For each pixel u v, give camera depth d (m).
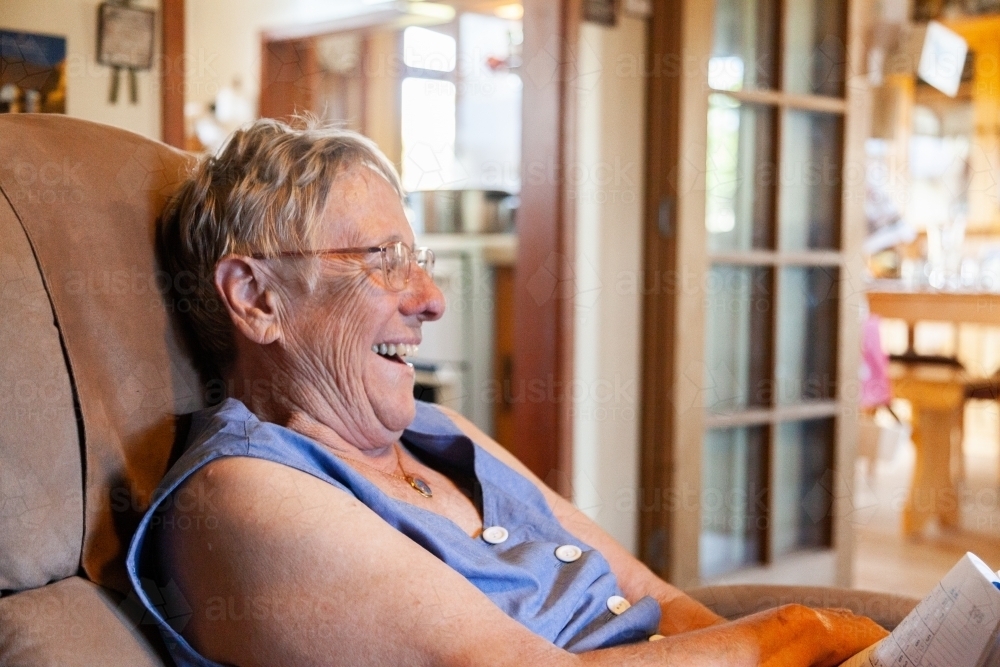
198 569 0.84
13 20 1.81
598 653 0.83
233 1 3.65
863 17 3.43
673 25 2.48
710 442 2.64
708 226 2.57
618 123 2.57
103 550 0.87
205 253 0.99
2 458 0.81
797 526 2.77
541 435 2.50
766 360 2.65
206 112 3.63
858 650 0.96
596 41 2.54
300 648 0.81
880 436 3.86
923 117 4.93
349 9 3.88
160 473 0.95
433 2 3.90
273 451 0.88
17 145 0.93
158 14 1.99
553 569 1.05
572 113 2.43
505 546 1.05
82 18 1.89
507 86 4.26
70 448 0.86
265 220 0.96
